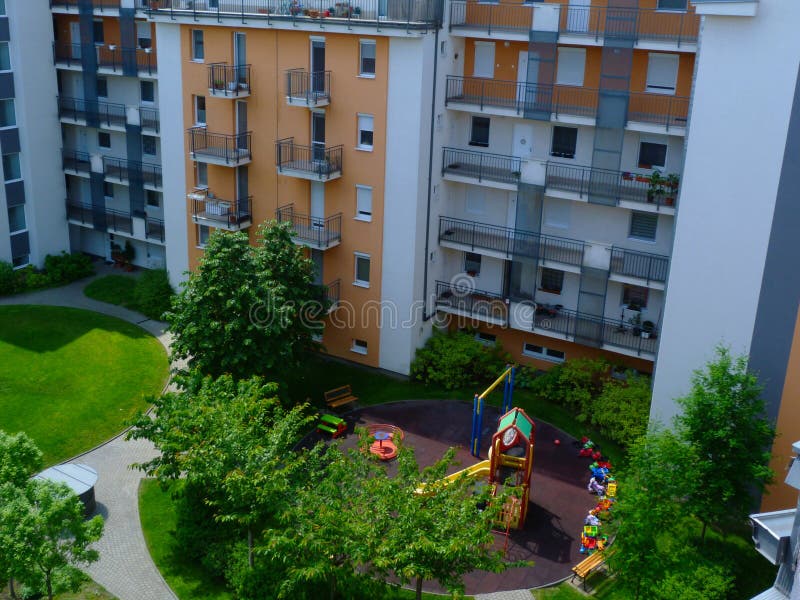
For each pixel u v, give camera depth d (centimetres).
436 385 3847
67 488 2252
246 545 2683
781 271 2742
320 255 3922
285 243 3500
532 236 3691
